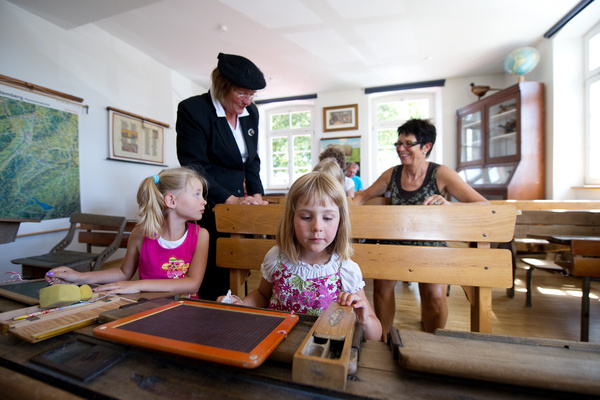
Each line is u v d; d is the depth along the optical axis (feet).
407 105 18.37
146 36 11.55
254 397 1.06
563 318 6.04
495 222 2.90
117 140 11.52
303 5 9.85
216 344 1.22
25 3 8.45
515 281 8.13
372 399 1.04
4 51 8.28
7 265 8.37
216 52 12.91
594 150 11.25
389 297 4.54
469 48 13.05
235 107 4.28
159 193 3.47
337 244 2.66
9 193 8.44
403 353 1.18
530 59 11.75
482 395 1.06
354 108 18.24
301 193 2.43
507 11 10.43
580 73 11.63
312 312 2.64
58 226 9.60
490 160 13.88
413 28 11.36
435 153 17.53
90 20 9.30
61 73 9.70
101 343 1.40
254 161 5.30
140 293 2.31
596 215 7.32
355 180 13.99
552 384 1.03
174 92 14.80
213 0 9.46
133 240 3.62
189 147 4.25
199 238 3.70
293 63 14.37
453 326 5.70
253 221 3.57
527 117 12.24
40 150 9.11
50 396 1.09
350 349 1.15
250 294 2.96
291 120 20.16
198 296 4.56
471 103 15.92
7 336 1.54
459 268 2.98
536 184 12.30
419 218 3.08
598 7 9.99
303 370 1.05
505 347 1.24
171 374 1.19
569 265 4.75
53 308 1.82
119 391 1.09
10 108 8.40
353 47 12.78
